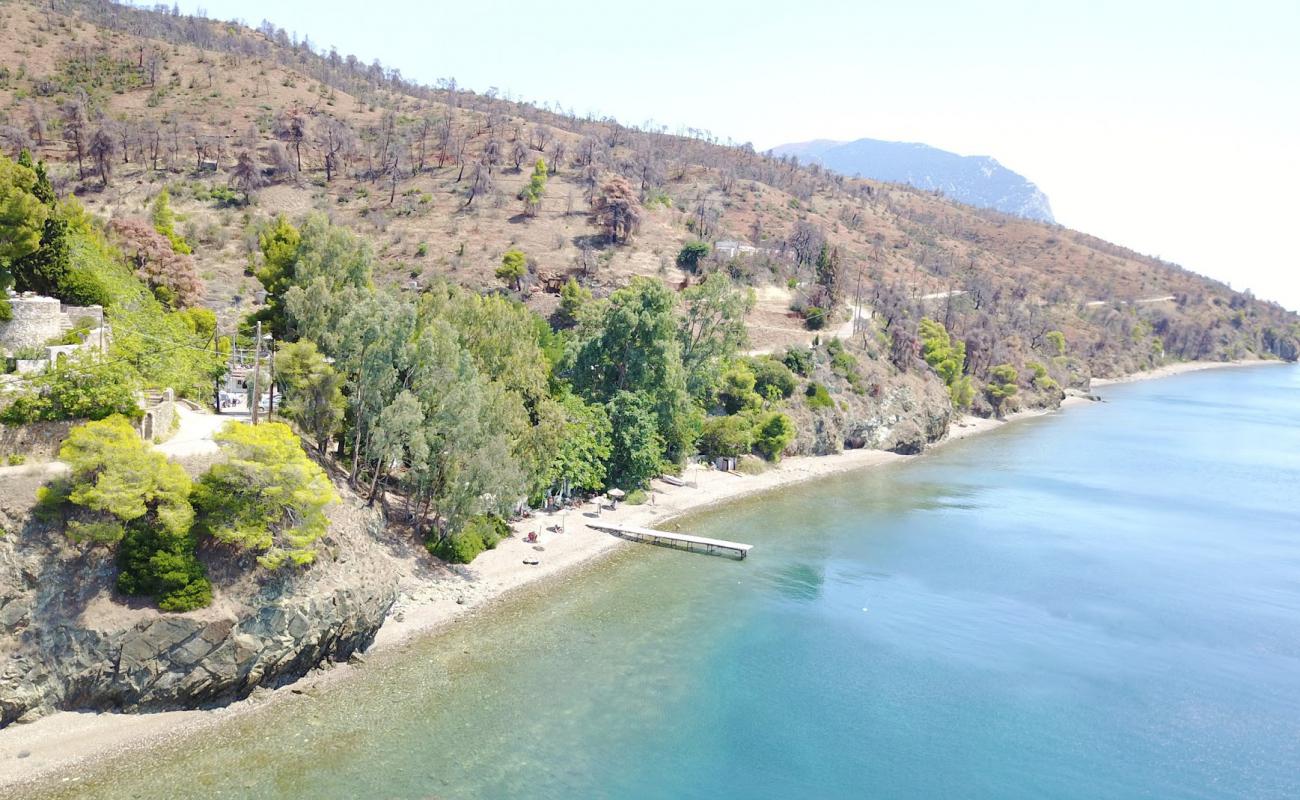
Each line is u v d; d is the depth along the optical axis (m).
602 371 111.19
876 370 156.00
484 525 79.69
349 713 52.47
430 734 51.16
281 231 91.19
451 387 74.06
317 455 72.19
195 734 48.69
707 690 59.81
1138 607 79.56
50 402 53.53
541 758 49.91
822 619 73.44
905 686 62.75
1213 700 62.66
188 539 51.47
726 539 93.12
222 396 74.00
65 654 47.44
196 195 167.75
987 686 63.41
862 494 117.62
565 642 64.94
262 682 53.25
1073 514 111.94
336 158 193.50
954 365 179.50
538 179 188.75
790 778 50.69
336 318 76.62
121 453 49.22
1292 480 136.38
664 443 110.56
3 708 45.53
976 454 152.25
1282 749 56.47
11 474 49.59
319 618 54.81
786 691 60.81
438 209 180.50
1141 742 56.78
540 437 84.31
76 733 46.72
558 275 158.50
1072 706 61.06
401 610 65.56
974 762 53.69
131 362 64.25
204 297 121.81
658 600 74.69
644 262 171.88
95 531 49.03
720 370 129.25
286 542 54.56
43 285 69.50
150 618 48.75
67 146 177.00
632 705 56.91
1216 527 107.81
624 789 47.91
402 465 83.06
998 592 82.06
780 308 172.38
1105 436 174.38
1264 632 74.69
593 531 90.06
